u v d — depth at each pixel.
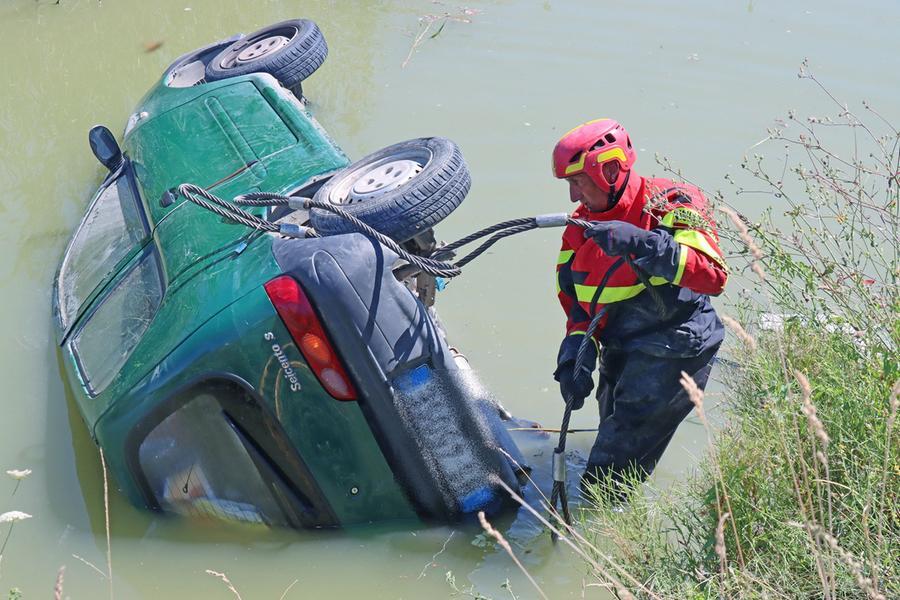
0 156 10.27
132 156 7.77
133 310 6.26
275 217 6.05
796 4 12.54
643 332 5.37
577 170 5.11
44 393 7.02
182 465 5.54
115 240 7.22
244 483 5.48
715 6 12.52
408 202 5.29
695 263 4.95
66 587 5.33
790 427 4.69
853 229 5.57
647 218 5.27
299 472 5.37
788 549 4.33
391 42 11.90
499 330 7.46
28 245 8.74
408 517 5.49
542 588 5.05
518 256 8.34
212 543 5.58
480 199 8.88
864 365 4.87
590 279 5.40
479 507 5.52
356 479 5.38
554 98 10.40
